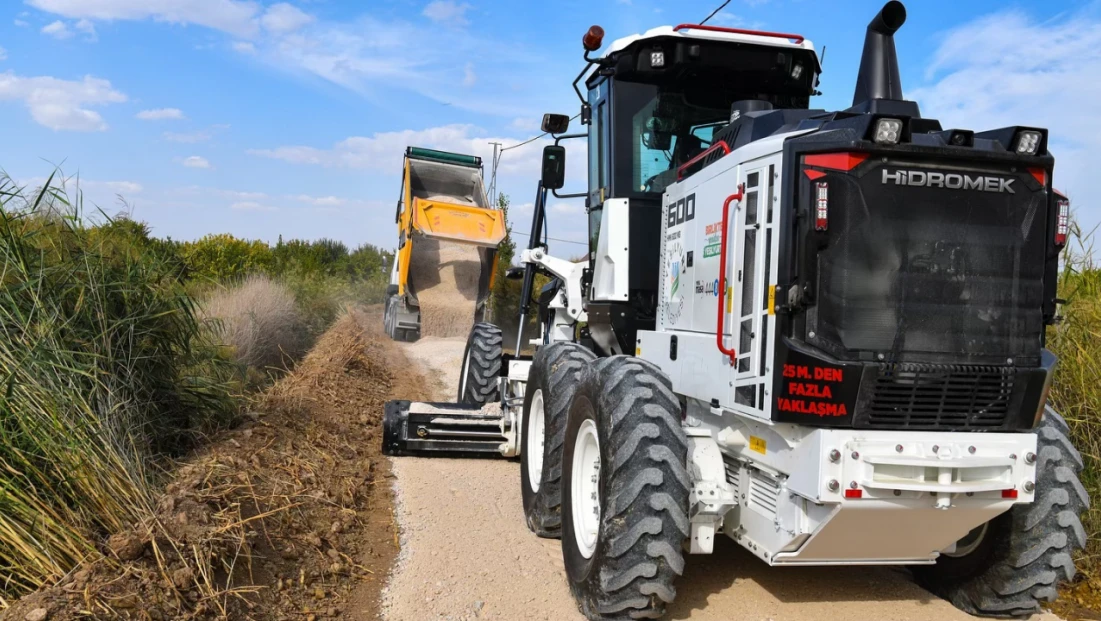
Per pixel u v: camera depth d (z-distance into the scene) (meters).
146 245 5.68
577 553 4.06
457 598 4.07
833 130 3.41
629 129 5.24
